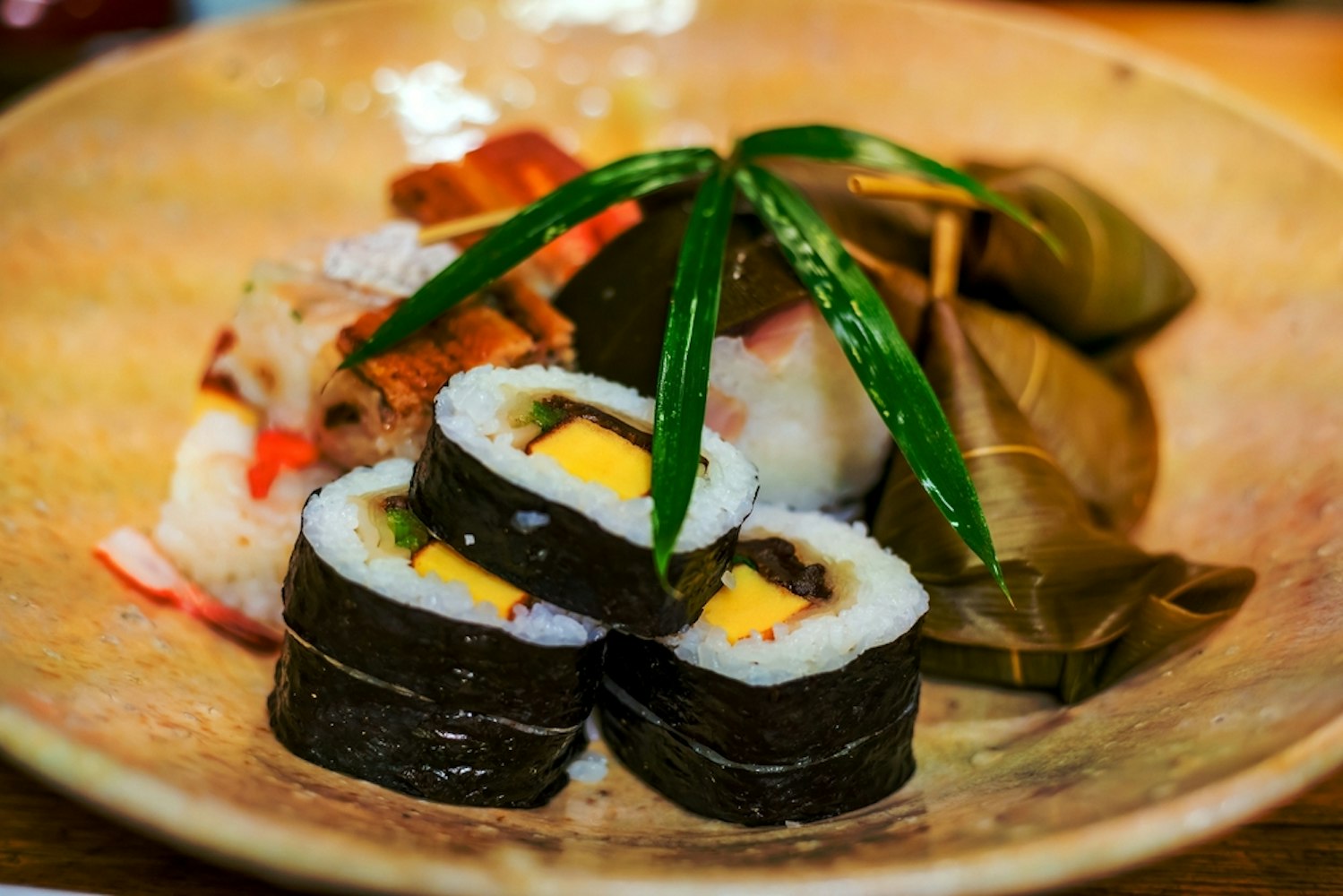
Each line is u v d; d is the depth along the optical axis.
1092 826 0.29
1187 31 0.61
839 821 0.34
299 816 0.30
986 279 0.43
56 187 0.43
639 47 0.50
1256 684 0.33
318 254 0.40
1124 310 0.42
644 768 0.35
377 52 0.48
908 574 0.35
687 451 0.32
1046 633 0.37
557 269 0.41
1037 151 0.49
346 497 0.34
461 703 0.33
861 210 0.43
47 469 0.39
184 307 0.44
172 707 0.34
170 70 0.45
